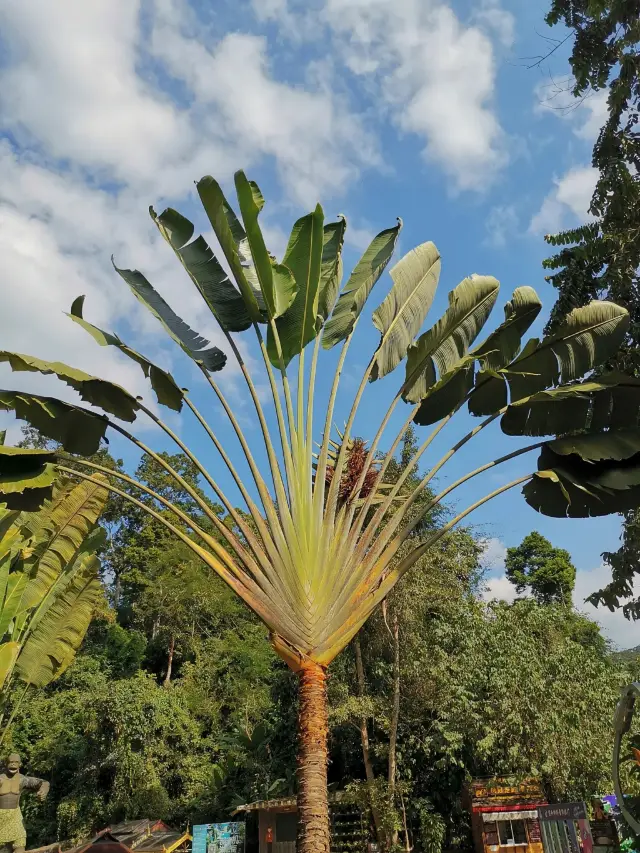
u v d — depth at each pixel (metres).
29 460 6.32
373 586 5.71
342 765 18.23
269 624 5.37
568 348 7.12
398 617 15.79
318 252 6.65
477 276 7.56
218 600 32.22
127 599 37.28
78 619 10.95
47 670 10.52
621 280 7.43
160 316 7.61
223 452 6.18
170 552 34.69
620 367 7.77
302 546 5.61
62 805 19.84
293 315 6.86
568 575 35.94
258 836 17.64
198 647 29.72
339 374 6.83
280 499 5.80
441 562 17.00
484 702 14.22
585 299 8.07
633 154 7.42
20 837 8.28
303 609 5.40
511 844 14.16
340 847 15.33
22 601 10.32
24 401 6.40
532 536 38.22
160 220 7.70
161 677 31.12
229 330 7.36
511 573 37.91
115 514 39.31
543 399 6.93
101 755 20.69
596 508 6.85
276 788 18.19
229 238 6.34
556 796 13.91
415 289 7.88
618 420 7.01
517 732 13.70
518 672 14.03
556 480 6.47
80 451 6.62
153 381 6.72
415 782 15.98
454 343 7.57
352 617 5.50
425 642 16.03
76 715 21.97
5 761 9.16
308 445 6.20
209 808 20.05
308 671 5.23
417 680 15.98
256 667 28.70
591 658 15.07
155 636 32.62
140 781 20.06
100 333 6.62
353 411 6.59
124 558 37.38
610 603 6.95
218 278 7.50
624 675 15.14
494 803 14.70
